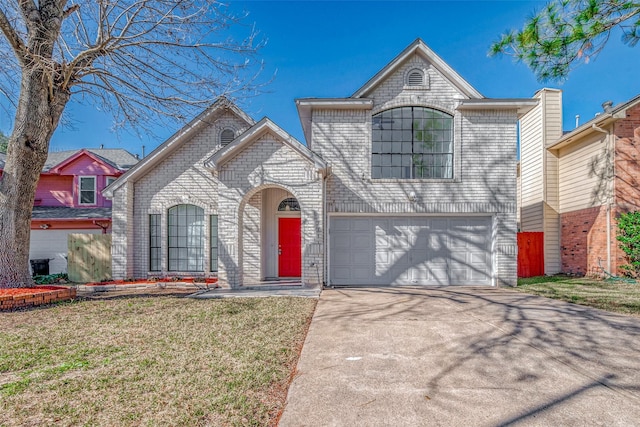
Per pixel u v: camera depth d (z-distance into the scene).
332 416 2.95
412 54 10.82
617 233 10.91
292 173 9.79
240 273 9.98
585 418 2.94
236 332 5.34
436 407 3.11
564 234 13.11
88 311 6.72
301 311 6.76
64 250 13.74
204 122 10.94
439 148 10.90
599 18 5.31
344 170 10.67
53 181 14.95
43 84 8.04
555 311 6.81
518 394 3.36
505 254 10.45
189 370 3.85
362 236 10.82
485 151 10.66
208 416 2.91
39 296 7.28
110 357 4.25
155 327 5.60
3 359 4.17
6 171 7.98
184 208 11.66
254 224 11.07
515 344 4.82
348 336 5.23
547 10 5.55
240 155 9.92
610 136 11.09
